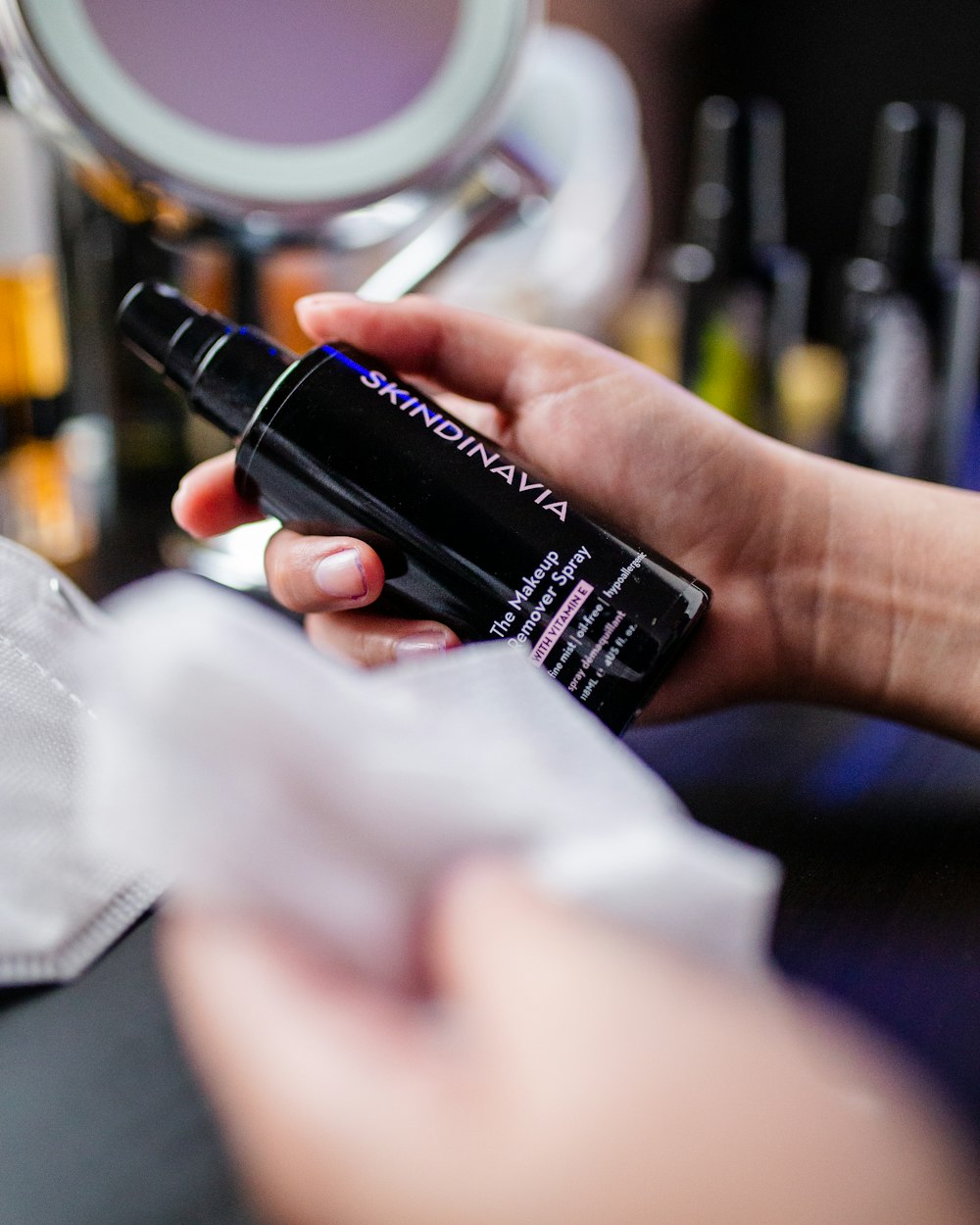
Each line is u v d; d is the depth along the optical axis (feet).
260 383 1.12
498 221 1.79
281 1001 0.36
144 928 0.88
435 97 1.51
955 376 2.16
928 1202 0.28
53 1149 0.65
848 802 1.16
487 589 1.03
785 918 0.92
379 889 0.39
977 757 1.28
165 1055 0.73
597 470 1.33
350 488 1.06
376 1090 0.34
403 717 0.45
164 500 2.05
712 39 3.70
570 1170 0.30
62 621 0.85
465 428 1.09
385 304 1.33
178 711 0.38
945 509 1.31
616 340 2.91
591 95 2.48
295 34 1.42
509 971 0.35
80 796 0.81
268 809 0.39
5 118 1.83
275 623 0.46
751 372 2.49
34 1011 0.78
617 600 1.01
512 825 0.40
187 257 1.93
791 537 1.30
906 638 1.28
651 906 0.39
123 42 1.38
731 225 2.44
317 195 1.52
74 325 2.19
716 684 1.33
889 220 2.17
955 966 0.84
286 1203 0.34
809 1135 0.30
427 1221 0.31
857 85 3.42
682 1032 0.33
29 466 2.01
